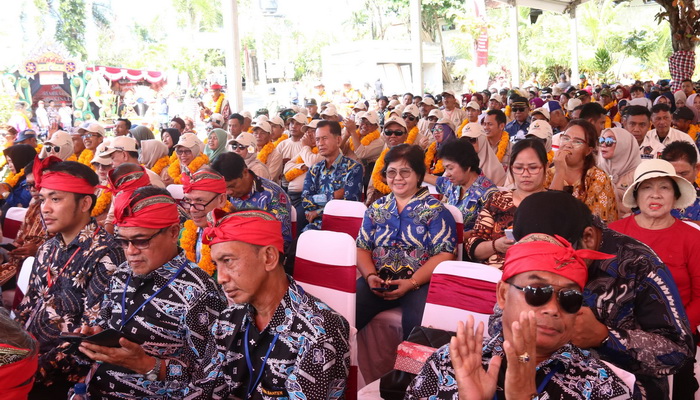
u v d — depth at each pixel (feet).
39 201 14.99
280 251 7.57
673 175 9.50
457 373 5.54
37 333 9.96
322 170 20.06
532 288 5.51
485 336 9.38
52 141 23.98
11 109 55.88
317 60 126.00
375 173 21.84
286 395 7.40
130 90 69.82
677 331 7.23
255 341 7.54
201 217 12.43
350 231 15.03
